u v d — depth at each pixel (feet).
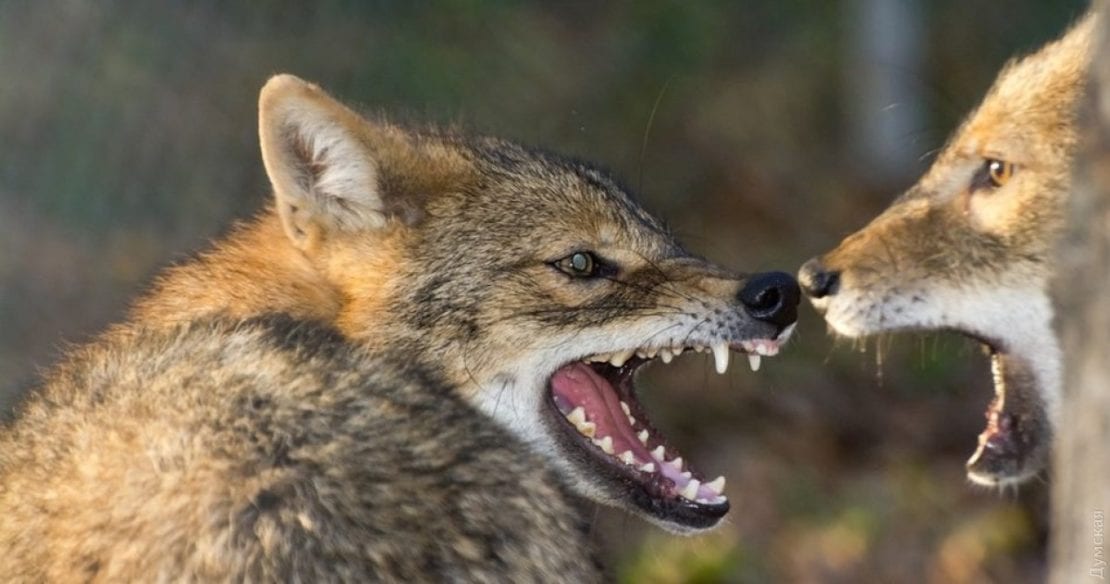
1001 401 40.98
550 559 25.11
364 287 35.01
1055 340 39.99
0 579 24.85
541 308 35.81
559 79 87.71
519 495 25.38
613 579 28.50
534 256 36.01
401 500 24.31
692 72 97.25
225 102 72.54
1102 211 25.98
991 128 40.98
